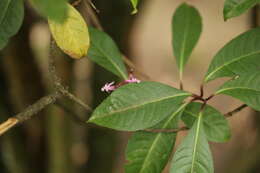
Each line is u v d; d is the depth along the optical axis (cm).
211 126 120
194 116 124
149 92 118
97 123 115
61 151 174
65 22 115
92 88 192
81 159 216
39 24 190
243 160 201
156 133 122
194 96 120
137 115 117
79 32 116
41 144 189
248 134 209
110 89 127
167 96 118
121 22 188
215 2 454
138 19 206
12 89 175
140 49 424
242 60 123
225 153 292
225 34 436
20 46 172
